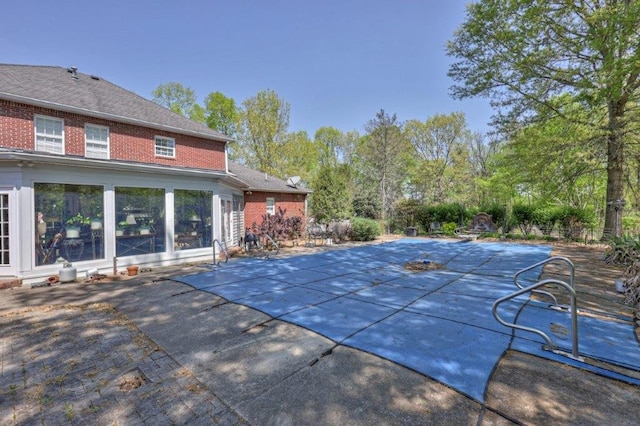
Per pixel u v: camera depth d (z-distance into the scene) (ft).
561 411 8.26
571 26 37.52
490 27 41.24
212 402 8.99
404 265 29.66
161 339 13.46
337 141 115.65
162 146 41.47
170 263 31.09
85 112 33.78
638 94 37.22
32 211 23.38
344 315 15.69
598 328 13.55
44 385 10.09
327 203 55.21
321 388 9.50
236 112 91.66
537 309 16.15
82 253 25.99
